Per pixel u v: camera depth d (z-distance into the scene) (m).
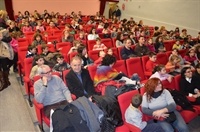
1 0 12.22
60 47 5.29
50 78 2.90
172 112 2.74
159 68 3.59
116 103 2.55
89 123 2.06
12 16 12.69
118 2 14.14
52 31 7.49
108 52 4.50
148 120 2.76
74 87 3.02
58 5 13.67
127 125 2.44
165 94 2.79
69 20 11.62
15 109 3.60
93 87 3.17
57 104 2.85
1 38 4.36
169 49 6.70
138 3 11.98
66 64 3.96
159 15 10.35
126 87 3.00
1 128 3.07
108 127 2.27
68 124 2.00
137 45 5.57
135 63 4.37
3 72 4.33
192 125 3.40
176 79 3.57
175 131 2.74
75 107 2.12
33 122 3.25
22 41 5.69
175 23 9.38
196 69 3.62
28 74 3.86
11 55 4.54
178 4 9.07
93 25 9.41
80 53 4.37
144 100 2.72
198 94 3.37
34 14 11.96
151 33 8.48
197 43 6.66
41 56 3.72
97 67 3.46
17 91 4.29
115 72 3.34
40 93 2.73
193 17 8.38
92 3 14.34
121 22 10.29
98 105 2.39
